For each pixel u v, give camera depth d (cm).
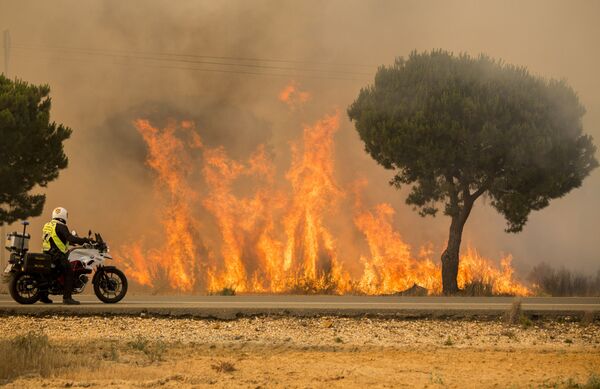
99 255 3009
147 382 1666
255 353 2159
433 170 5084
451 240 5166
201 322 2711
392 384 1695
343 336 2483
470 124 5012
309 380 1731
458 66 5272
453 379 1767
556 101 5122
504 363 2017
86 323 2623
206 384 1667
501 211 5209
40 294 2942
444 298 3594
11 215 4894
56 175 5003
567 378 1797
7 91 4762
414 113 5128
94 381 1669
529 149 4888
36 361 1816
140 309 2783
